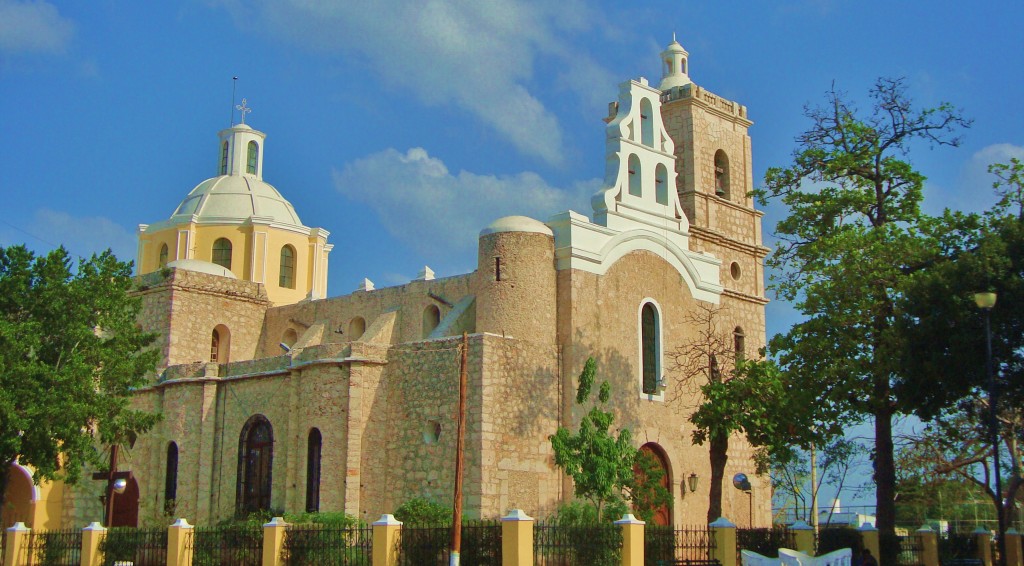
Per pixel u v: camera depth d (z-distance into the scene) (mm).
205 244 63719
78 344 45562
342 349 45750
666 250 51219
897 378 40094
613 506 42281
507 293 45406
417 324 51000
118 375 46281
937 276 38188
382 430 45250
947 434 43531
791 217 44812
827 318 40688
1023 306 36719
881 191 44656
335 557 33625
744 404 40219
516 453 43281
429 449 43719
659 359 49719
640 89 52062
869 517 75875
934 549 41625
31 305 45094
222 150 70312
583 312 46469
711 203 56250
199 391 51406
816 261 42031
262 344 58531
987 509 81875
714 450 40500
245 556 35062
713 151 57500
